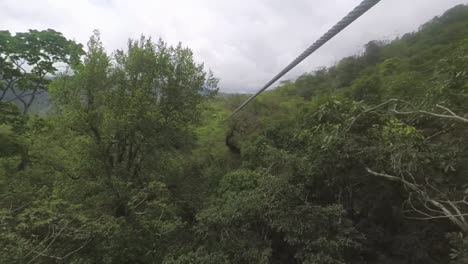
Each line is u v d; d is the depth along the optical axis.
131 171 10.80
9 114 12.91
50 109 10.47
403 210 6.08
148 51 10.53
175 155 11.53
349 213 6.62
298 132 8.21
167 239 8.23
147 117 9.87
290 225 5.84
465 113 4.69
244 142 15.10
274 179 6.48
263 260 5.60
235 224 6.66
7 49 12.50
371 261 6.09
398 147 4.98
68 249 5.93
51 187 9.52
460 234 3.97
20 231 5.25
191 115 11.20
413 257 5.83
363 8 2.31
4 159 10.95
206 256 5.84
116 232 6.95
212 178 12.84
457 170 5.41
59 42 14.02
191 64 11.09
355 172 6.17
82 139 9.88
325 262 5.25
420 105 5.23
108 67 10.16
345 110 5.94
